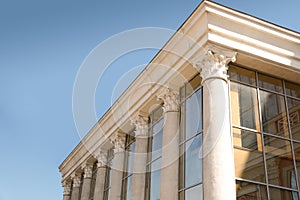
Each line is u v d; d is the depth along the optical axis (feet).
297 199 59.77
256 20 64.85
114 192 86.79
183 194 63.16
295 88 70.28
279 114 65.87
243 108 62.13
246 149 58.95
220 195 51.47
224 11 63.05
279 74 67.82
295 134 65.82
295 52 67.51
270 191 57.93
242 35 63.62
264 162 59.72
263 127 62.69
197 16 63.93
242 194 55.11
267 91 66.49
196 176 60.85
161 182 66.18
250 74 65.92
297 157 63.87
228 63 63.05
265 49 64.95
